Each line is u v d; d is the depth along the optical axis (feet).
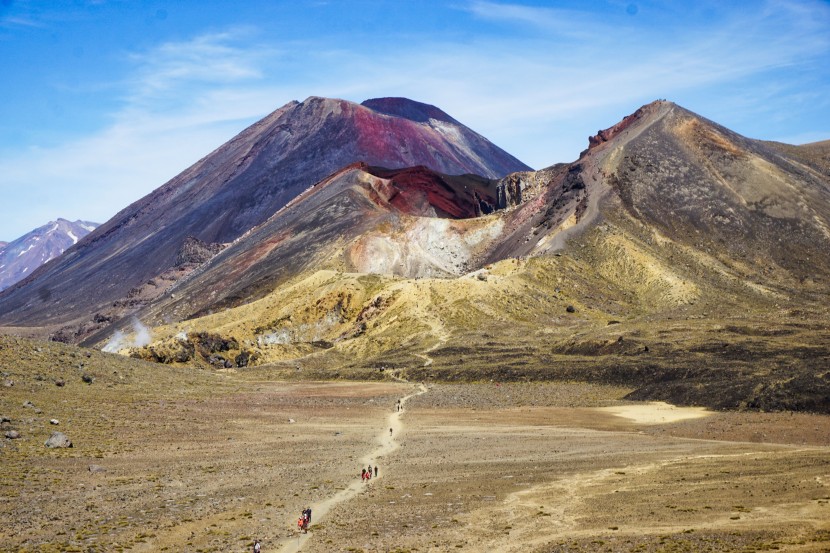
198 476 264.52
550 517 205.57
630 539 179.22
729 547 166.09
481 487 247.09
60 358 476.13
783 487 221.66
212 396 484.33
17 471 252.21
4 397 367.04
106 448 303.07
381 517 209.56
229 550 178.09
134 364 542.98
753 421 378.12
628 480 249.96
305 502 228.63
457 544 181.78
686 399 463.42
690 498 217.36
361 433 380.17
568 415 443.32
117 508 215.72
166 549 178.60
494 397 517.96
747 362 538.06
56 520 200.23
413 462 297.53
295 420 418.92
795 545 163.12
